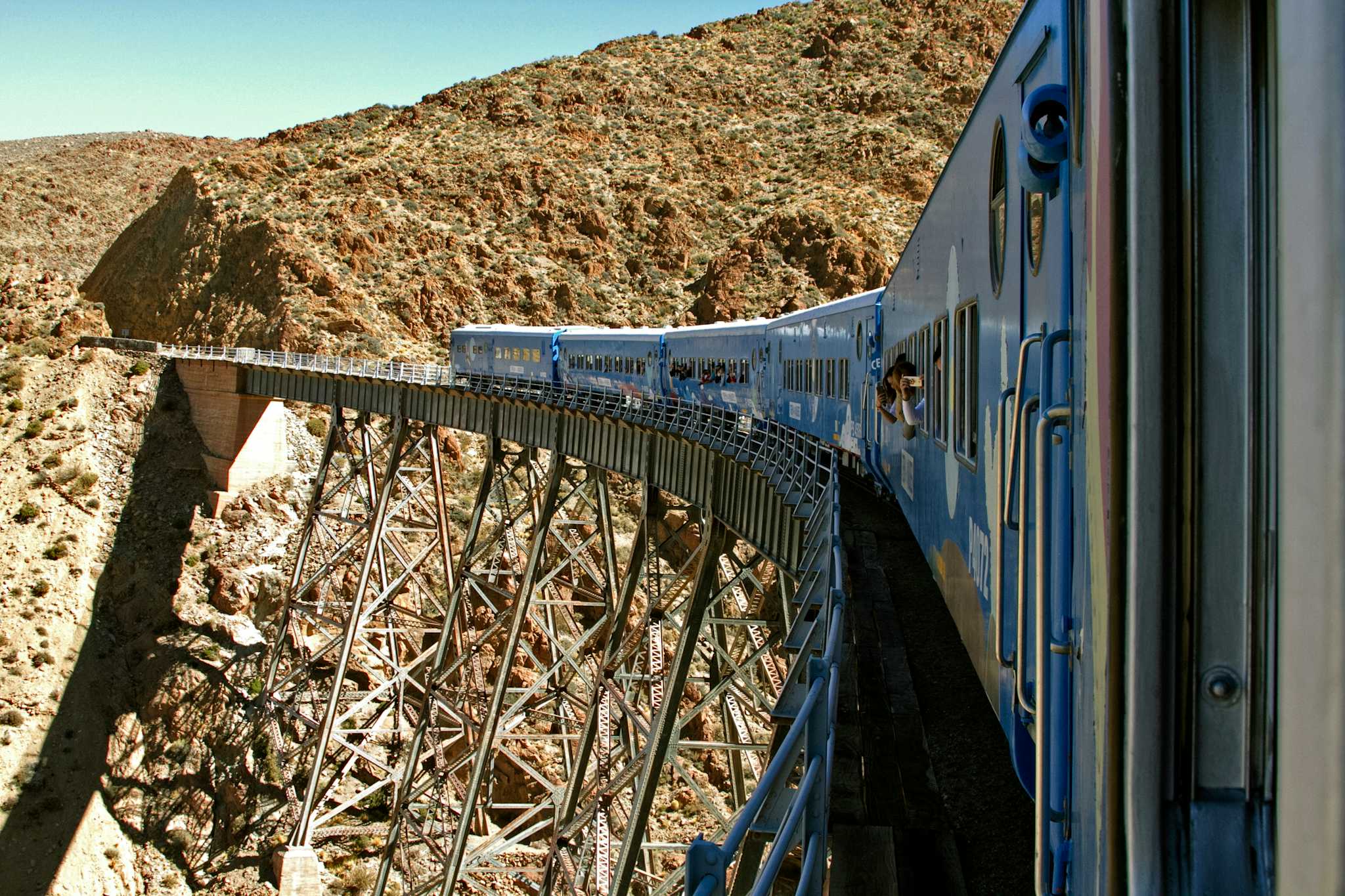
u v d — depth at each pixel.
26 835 40.16
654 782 21.38
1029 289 4.90
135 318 81.94
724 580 37.28
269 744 43.47
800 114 109.38
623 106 109.94
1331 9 2.01
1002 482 4.64
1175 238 2.42
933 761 7.10
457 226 82.69
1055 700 3.36
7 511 50.28
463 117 104.88
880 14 126.25
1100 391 2.62
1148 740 2.41
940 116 103.38
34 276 67.06
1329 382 1.98
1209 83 2.41
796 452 18.33
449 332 72.50
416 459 57.66
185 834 41.84
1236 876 2.36
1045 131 3.60
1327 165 2.00
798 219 76.81
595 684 26.19
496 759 42.75
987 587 6.21
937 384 9.79
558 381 42.44
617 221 85.88
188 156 160.62
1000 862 5.71
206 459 53.97
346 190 85.31
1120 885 2.49
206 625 48.28
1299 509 2.04
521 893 37.25
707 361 32.91
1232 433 2.38
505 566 41.22
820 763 4.23
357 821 41.66
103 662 46.81
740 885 6.40
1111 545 2.52
